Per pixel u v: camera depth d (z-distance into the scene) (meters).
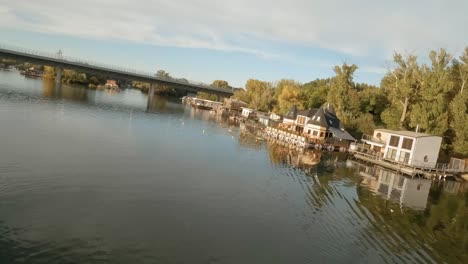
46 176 35.06
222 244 26.33
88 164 41.41
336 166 63.59
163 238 26.00
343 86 112.44
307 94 150.00
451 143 82.88
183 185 39.09
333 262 25.69
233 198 37.22
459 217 41.38
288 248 27.05
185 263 23.08
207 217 31.06
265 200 37.94
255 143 80.06
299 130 106.94
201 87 189.00
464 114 76.00
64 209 28.39
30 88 124.44
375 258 27.12
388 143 73.69
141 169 42.88
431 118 81.06
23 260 20.84
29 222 25.44
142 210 30.52
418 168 65.44
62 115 74.44
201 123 106.56
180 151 57.44
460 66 90.19
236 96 198.50
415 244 30.94
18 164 37.28
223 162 54.09
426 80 87.00
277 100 169.50
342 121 108.12
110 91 198.75
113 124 74.69
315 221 33.38
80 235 24.67
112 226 26.69
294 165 59.31
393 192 49.31
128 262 22.28
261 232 29.41
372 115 114.88
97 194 32.59
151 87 175.88
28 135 50.69
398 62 101.69
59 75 160.25
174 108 151.50
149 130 74.69
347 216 35.94
